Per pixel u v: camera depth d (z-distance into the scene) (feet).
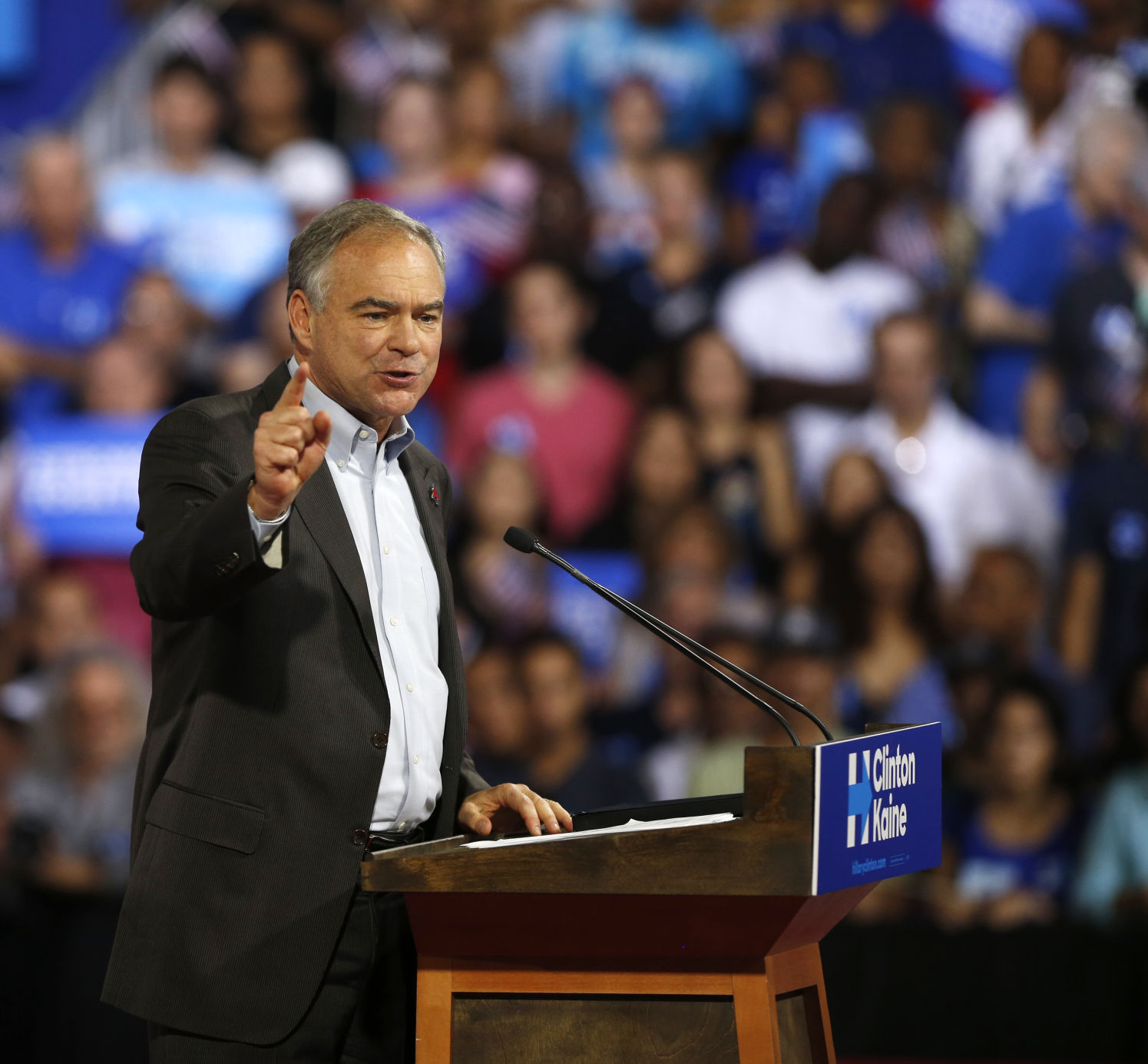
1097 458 60.85
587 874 17.35
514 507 58.29
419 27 64.49
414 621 20.86
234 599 17.92
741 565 58.90
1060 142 63.98
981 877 50.42
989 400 61.87
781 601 56.95
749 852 16.75
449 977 18.31
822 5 65.31
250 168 62.95
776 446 60.23
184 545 17.70
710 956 17.67
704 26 64.95
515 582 57.52
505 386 60.85
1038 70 64.39
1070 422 61.62
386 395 20.02
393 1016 20.70
